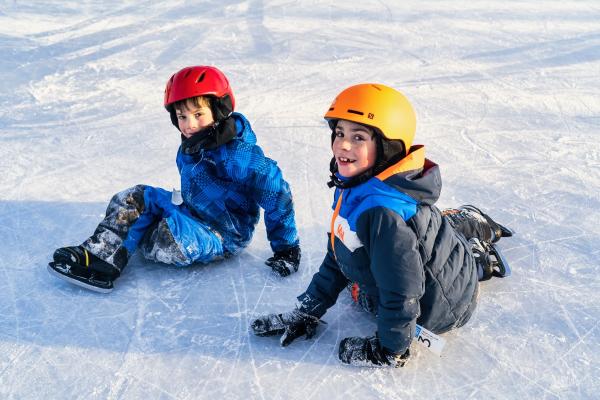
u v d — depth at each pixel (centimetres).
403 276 205
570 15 816
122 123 478
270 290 283
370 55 645
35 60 613
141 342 248
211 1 845
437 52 660
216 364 236
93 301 273
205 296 278
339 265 238
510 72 602
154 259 292
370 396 220
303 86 557
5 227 331
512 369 232
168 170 402
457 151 430
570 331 252
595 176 391
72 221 339
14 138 449
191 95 261
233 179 284
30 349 243
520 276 289
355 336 252
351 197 214
